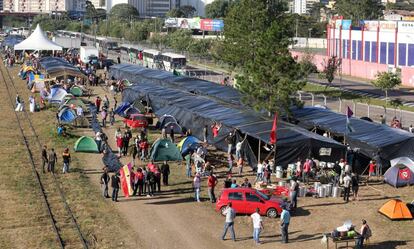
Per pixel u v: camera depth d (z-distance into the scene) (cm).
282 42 5575
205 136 5703
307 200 4041
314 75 12456
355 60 12419
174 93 7306
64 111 6806
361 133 5069
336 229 3156
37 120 7175
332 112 5981
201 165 4644
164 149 5012
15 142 5941
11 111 7844
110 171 4738
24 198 4016
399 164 4434
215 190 4244
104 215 3697
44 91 8544
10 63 13912
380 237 3322
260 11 7494
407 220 3609
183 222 3584
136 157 5247
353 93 9419
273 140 4581
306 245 3206
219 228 3484
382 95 9188
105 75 11050
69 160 4800
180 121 6234
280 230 3419
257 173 4447
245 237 3328
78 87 9081
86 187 4334
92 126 6638
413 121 6931
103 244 3200
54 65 10694
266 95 5422
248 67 5584
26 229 3409
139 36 19800
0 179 4503
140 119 6469
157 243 3234
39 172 4753
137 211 3791
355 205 3919
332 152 4641
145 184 4178
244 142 4881
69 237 3291
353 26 12750
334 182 4250
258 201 3672
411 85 10331
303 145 4619
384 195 4153
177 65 12206
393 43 11306
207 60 15000
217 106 6275
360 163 4769
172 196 4128
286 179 4519
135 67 10675
